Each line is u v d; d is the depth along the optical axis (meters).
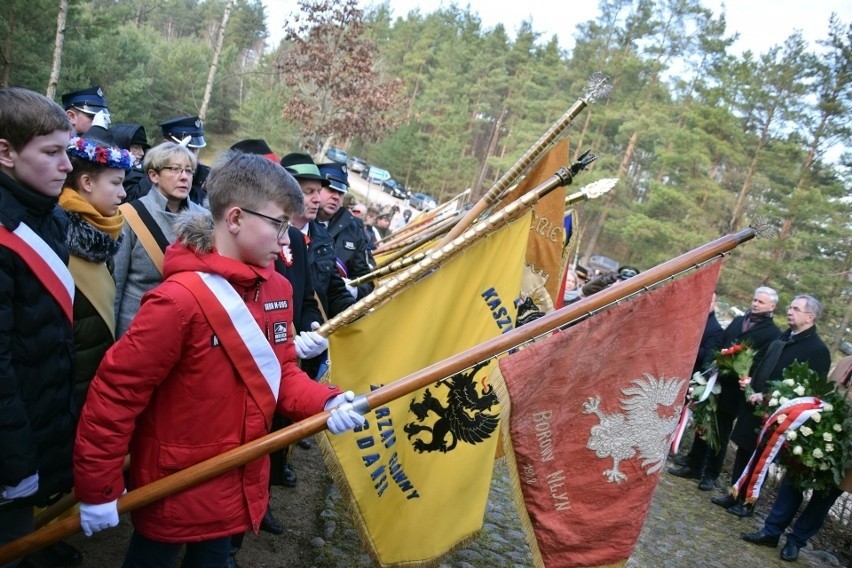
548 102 35.28
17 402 1.93
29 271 2.03
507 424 2.28
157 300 1.91
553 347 2.29
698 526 5.45
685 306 2.44
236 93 47.34
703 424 6.22
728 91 28.11
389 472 2.67
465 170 42.38
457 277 2.74
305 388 2.22
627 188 30.91
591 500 2.42
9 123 1.94
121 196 2.63
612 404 2.41
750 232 2.44
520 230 2.81
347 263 4.98
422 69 51.41
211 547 2.12
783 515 5.24
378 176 27.00
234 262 2.01
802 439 4.94
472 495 2.74
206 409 2.01
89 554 2.94
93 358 2.60
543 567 2.39
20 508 2.21
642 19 33.41
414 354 2.69
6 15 16.16
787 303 22.50
